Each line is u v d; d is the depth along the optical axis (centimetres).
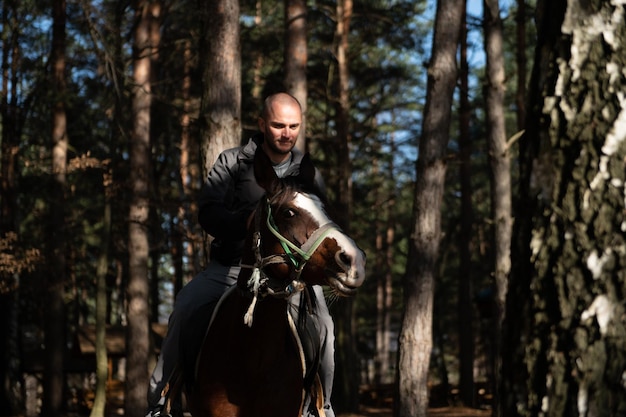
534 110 347
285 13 1648
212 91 907
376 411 3039
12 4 2383
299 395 498
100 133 2978
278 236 436
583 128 331
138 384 2167
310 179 460
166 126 2722
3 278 2412
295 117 518
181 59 2575
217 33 912
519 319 342
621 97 327
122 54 1853
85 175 2983
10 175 2614
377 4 2847
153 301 3934
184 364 520
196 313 522
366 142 3169
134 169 2245
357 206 3494
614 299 321
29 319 3447
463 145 2841
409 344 1155
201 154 909
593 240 325
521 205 348
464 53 2584
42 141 2898
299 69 1625
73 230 3422
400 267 5431
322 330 539
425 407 1145
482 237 4550
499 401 351
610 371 319
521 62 1938
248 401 480
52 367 2491
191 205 2544
